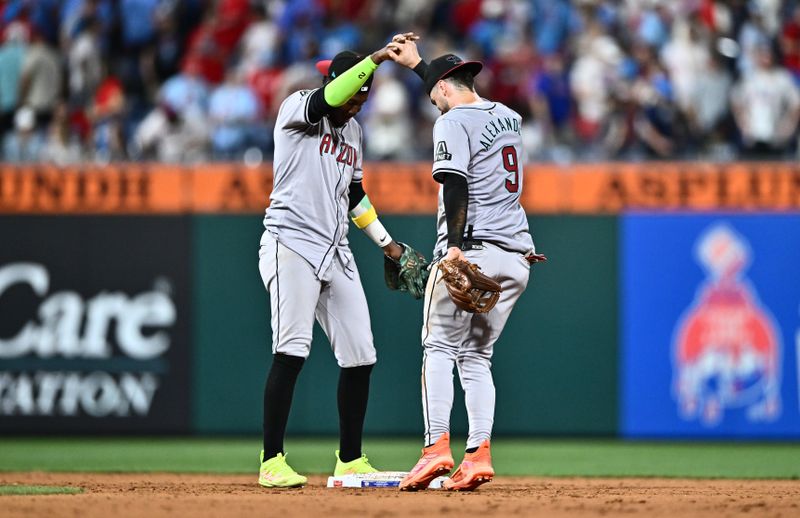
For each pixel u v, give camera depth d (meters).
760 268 37.47
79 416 37.97
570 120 45.09
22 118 43.62
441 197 20.28
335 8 48.09
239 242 37.84
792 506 18.41
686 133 42.72
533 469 30.72
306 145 21.33
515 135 20.52
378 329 37.12
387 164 36.94
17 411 38.06
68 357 37.97
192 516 16.77
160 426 37.84
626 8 47.53
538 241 37.56
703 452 35.47
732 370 37.59
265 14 48.06
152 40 47.62
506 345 37.59
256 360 37.75
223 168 37.88
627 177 37.50
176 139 43.28
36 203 37.97
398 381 37.16
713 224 37.50
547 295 37.59
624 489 22.59
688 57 44.59
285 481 21.50
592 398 37.53
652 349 37.56
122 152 42.66
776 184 37.41
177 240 37.91
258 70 44.78
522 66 45.09
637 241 37.47
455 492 20.58
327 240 21.52
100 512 17.34
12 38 44.38
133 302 37.97
